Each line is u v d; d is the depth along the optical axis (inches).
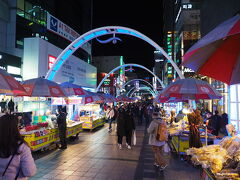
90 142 474.3
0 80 178.7
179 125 421.1
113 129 706.2
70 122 485.7
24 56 791.1
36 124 396.2
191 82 299.4
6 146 100.2
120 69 2896.2
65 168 286.8
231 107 270.8
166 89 310.3
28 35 871.1
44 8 1035.3
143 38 583.8
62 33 1154.0
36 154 358.0
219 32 73.9
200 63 100.6
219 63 101.1
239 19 71.0
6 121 103.0
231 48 93.9
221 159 153.9
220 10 450.3
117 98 1060.5
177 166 306.2
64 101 466.0
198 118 311.9
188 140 341.7
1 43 775.1
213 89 302.4
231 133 190.1
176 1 2134.6
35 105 470.0
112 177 257.1
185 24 1712.6
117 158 343.6
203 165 157.6
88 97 546.0
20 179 104.7
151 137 293.3
